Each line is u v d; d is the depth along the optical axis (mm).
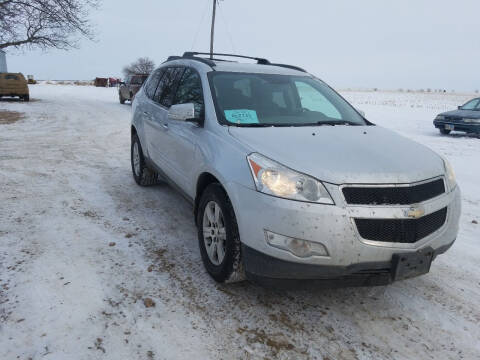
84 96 31266
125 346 2447
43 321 2639
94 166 7164
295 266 2576
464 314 2963
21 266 3352
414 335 2695
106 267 3414
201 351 2441
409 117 20922
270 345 2531
